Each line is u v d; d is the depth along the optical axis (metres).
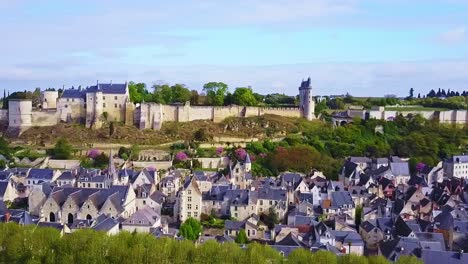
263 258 137.62
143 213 180.25
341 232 177.50
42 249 143.12
